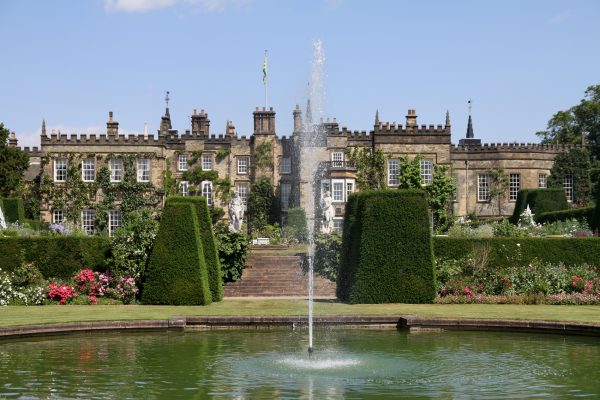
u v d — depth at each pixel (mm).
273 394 13156
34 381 13961
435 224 53188
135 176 57281
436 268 28438
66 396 12805
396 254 27000
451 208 57312
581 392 13164
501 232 38938
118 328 20234
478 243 29297
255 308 25078
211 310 24250
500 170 61812
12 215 48875
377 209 27359
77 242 28719
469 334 20062
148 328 20500
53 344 18250
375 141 59656
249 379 14359
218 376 14594
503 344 18391
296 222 60031
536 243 29469
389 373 14938
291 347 17984
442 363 15891
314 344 18438
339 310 24000
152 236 28188
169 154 62562
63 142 57094
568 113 77312
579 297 26281
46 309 24734
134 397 12805
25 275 27562
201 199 29094
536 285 27312
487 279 28156
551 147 62656
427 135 59438
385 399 12820
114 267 28203
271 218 61969
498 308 24625
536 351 17297
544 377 14422
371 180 59812
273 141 62531
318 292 31672
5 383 13781
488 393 13172
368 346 18172
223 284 32281
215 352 17203
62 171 57281
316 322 21406
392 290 26797
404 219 27234
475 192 62375
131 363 15789
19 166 55125
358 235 27812
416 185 53750
